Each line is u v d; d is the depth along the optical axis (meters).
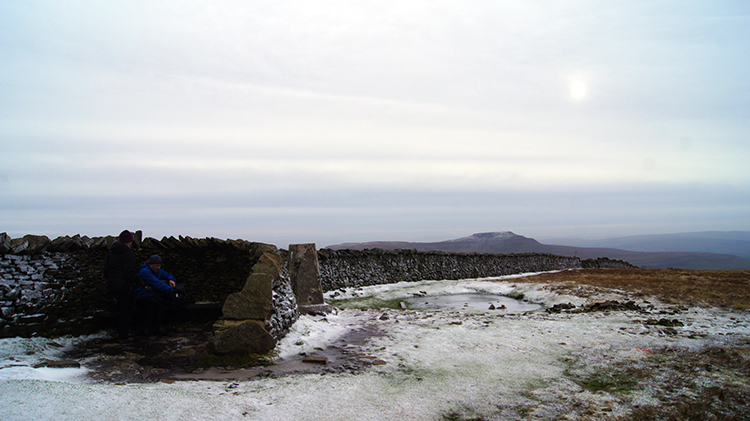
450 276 25.28
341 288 16.67
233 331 6.28
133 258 7.68
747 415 4.27
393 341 7.77
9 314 6.44
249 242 9.80
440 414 4.26
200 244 9.75
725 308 11.37
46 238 7.18
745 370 5.55
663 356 6.43
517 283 19.98
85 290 7.95
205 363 5.99
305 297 11.30
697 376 5.37
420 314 11.54
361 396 4.66
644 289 15.27
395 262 21.12
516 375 5.55
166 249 9.80
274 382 5.13
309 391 4.75
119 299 7.50
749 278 17.81
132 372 5.49
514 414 4.28
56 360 5.54
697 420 4.20
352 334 8.59
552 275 24.61
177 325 8.92
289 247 11.78
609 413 4.30
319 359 6.21
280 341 7.16
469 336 8.02
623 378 5.43
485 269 29.11
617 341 7.50
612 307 11.91
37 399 3.84
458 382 5.23
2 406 3.61
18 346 6.10
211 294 9.68
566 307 12.66
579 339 7.71
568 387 5.07
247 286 6.98
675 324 9.02
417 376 5.48
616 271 25.89
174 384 4.88
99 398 4.06
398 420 4.07
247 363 6.04
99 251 8.36
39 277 7.02
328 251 16.47
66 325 7.36
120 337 7.55
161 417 3.77
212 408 4.06
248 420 3.87
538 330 8.62
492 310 13.19
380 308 13.87
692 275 20.05
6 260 6.48
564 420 4.14
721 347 6.72
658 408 4.43
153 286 7.94
